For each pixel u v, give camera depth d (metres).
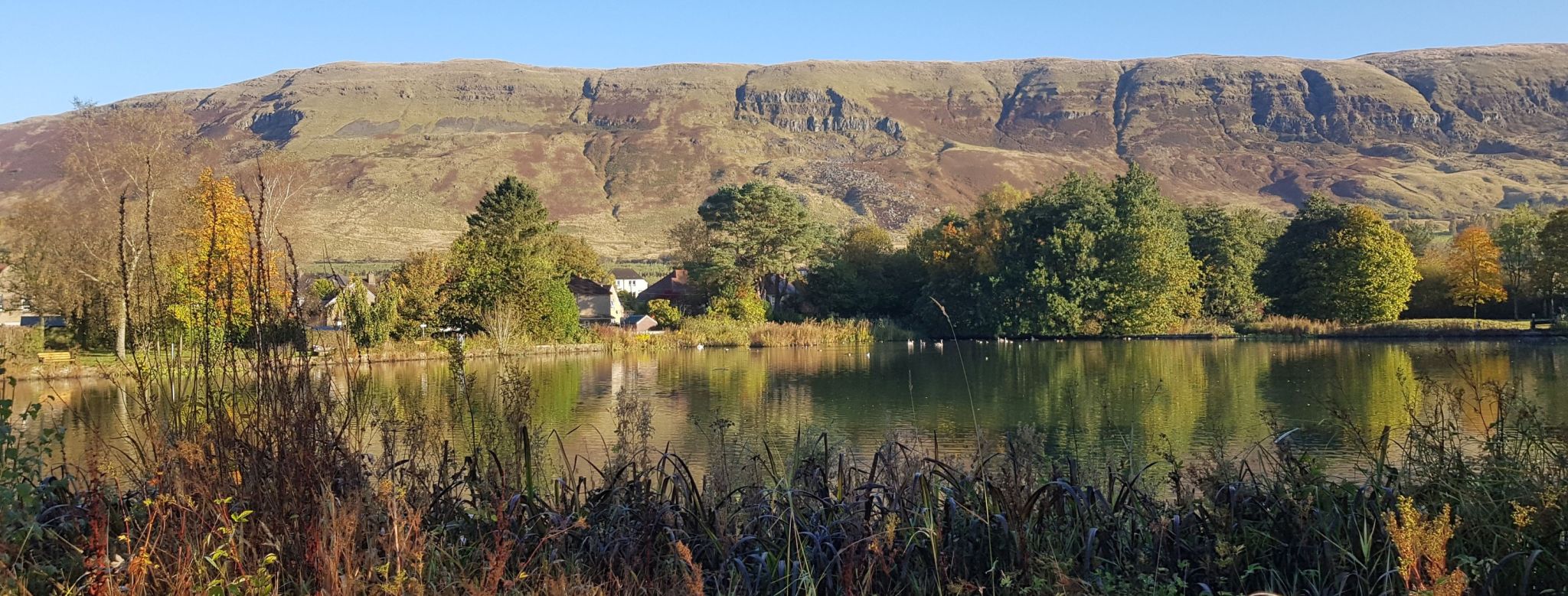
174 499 4.74
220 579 4.39
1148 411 25.11
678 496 6.90
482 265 55.56
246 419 5.18
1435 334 63.34
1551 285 66.19
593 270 97.81
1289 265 74.75
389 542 4.66
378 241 196.50
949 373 41.47
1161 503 6.60
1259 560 5.82
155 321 5.79
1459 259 70.88
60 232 36.28
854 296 81.25
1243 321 71.94
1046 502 6.30
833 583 5.59
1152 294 69.19
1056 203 73.31
